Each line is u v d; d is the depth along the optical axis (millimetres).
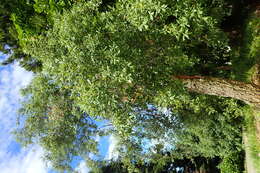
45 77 10070
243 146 11320
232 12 11273
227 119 10820
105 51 5594
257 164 9352
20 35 10211
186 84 6785
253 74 8766
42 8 9375
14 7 9883
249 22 10195
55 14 7000
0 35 11164
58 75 6770
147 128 11203
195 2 6254
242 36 10734
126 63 5535
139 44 6402
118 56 5652
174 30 5875
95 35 5875
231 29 11500
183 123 11484
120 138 11266
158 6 5531
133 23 5852
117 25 6031
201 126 11266
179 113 11172
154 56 6633
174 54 6535
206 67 11023
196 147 12906
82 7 6516
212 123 11273
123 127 6238
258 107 7832
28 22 10094
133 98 6699
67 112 10594
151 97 6758
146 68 6285
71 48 5879
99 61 5750
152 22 6230
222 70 11117
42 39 7219
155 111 11117
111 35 6199
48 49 6766
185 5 5930
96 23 6266
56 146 11188
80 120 11031
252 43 9500
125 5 6406
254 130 9578
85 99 6117
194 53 10047
